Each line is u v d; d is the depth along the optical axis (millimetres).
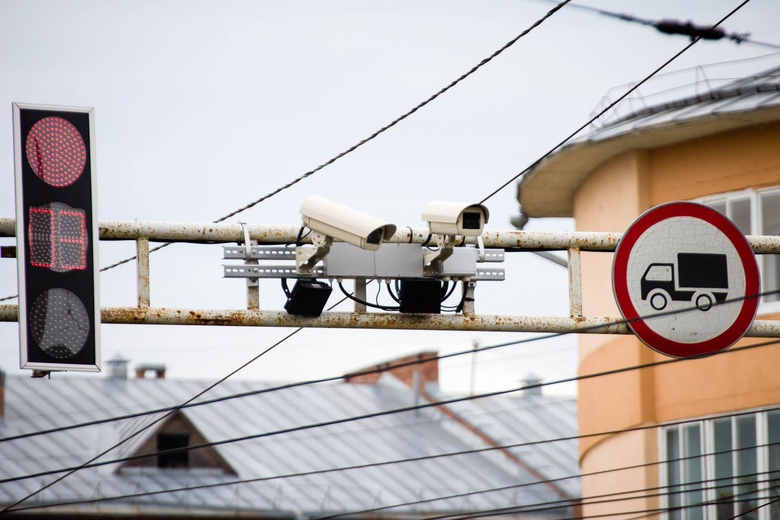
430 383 120062
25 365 30828
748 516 63250
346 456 112375
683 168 68000
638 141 68312
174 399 115688
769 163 65000
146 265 33500
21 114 31406
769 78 64938
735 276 35281
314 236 33750
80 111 31797
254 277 34094
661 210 35219
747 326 35188
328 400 119125
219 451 110625
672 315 34938
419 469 111812
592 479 71625
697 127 66000
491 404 118062
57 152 31594
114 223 33469
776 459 62500
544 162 71625
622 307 34781
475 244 35625
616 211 70312
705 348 34969
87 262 31562
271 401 118250
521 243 35375
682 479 66125
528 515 107438
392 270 34688
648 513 66812
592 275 73188
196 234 33875
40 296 31172
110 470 108312
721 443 64625
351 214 32781
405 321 34531
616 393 69750
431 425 116875
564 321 35094
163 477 108125
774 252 35719
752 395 63469
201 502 104688
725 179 66312
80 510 103375
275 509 105062
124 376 117375
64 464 108312
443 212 33906
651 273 35000
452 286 35469
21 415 112188
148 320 32969
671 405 67125
